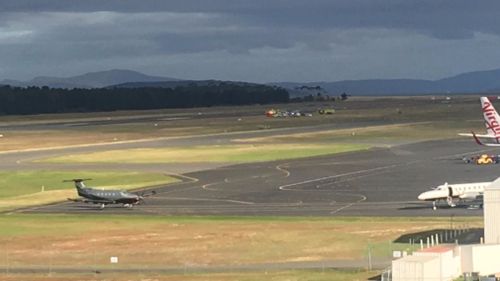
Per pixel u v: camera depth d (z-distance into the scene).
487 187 89.88
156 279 82.56
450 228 109.56
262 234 108.81
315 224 116.56
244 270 87.25
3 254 98.56
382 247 97.81
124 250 100.19
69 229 116.56
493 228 88.69
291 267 88.12
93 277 84.62
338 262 90.25
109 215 131.75
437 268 75.38
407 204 135.62
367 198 143.88
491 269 80.62
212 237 107.44
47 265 92.00
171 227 116.69
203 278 82.19
